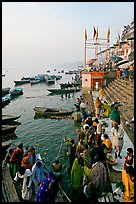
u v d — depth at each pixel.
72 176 9.11
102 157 9.31
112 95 25.66
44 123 22.91
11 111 29.89
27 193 8.78
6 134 18.89
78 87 48.91
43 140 17.81
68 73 125.81
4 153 14.43
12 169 10.35
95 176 8.05
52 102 35.72
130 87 21.61
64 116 24.47
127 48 44.22
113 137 10.79
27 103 36.00
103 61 53.50
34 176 9.11
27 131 20.59
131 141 12.84
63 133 19.31
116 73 36.53
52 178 7.98
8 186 9.29
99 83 37.00
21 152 10.58
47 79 69.62
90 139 11.45
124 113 16.34
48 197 7.67
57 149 15.50
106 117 17.95
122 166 10.03
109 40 42.91
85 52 43.25
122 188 7.52
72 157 11.87
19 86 64.38
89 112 20.27
